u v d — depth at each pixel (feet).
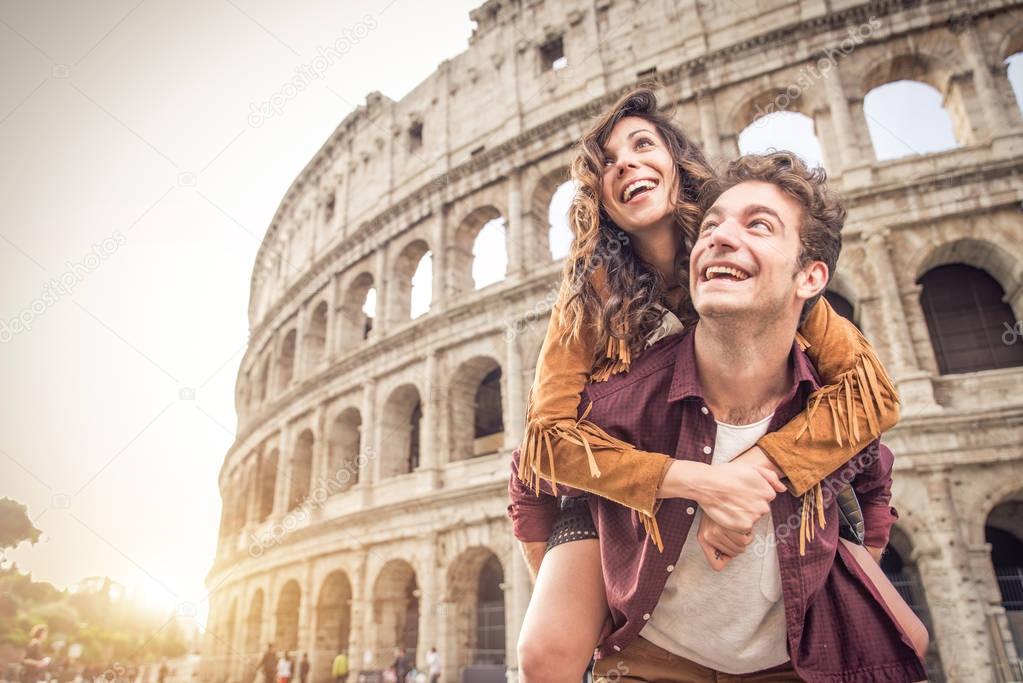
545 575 7.15
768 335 6.02
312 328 125.49
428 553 83.15
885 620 6.62
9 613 60.34
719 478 5.80
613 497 6.20
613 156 7.69
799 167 6.50
